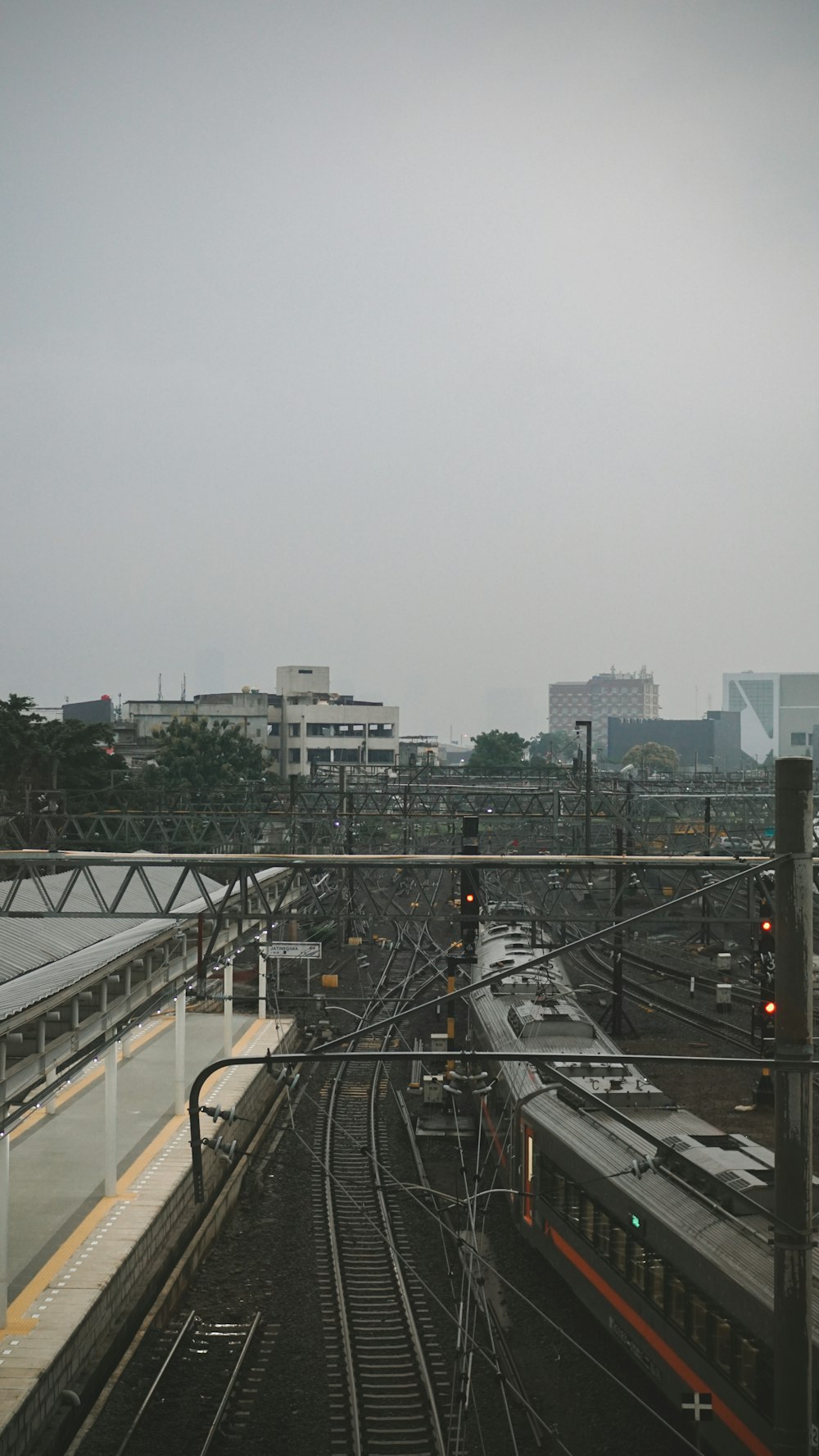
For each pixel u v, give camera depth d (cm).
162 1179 2597
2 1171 1927
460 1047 3703
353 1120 3453
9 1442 1577
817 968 4250
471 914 3369
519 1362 1952
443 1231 2553
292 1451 1702
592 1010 4750
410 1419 1784
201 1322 2161
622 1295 1905
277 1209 2767
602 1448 1691
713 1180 1773
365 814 4984
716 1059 1155
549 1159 2270
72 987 2159
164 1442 1725
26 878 3494
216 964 3469
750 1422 1497
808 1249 1141
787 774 1167
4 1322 1869
